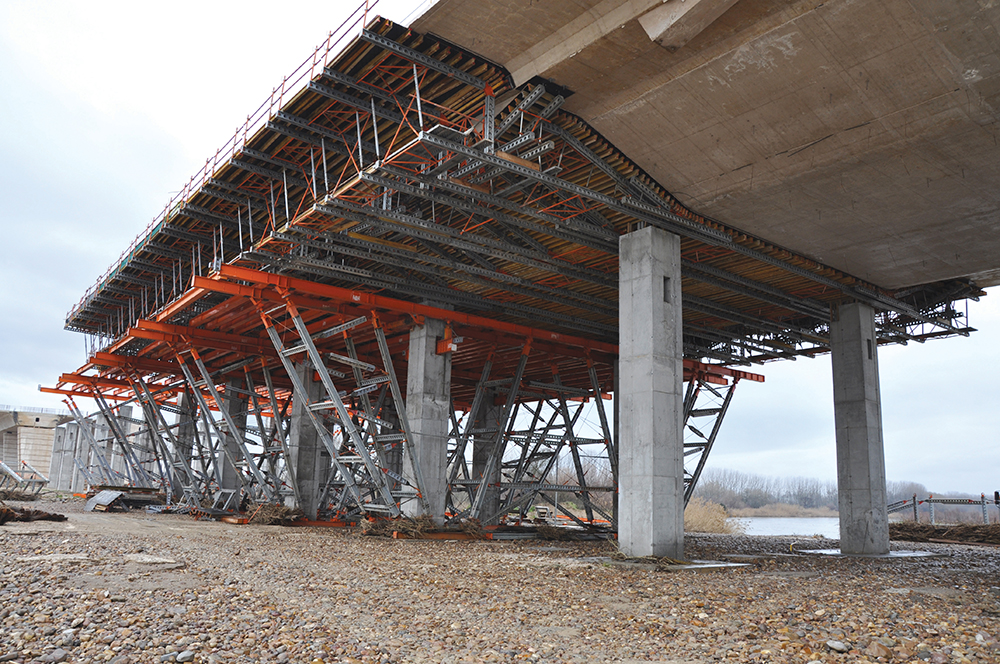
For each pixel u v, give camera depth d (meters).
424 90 16.05
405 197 20.56
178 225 24.77
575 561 17.67
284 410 38.22
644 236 19.81
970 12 12.69
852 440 26.12
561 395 32.00
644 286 19.52
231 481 38.62
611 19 13.66
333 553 17.81
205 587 11.34
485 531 26.73
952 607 11.80
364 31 14.07
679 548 18.55
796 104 15.43
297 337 31.48
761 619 10.24
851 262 23.97
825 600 12.26
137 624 8.42
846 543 25.48
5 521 22.91
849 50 13.85
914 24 13.09
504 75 15.49
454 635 8.84
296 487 29.97
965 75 14.11
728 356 34.34
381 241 21.78
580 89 15.72
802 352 33.88
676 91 15.54
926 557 23.58
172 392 41.22
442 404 26.64
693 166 18.03
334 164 19.77
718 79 15.02
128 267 29.72
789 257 23.44
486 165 16.94
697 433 34.25
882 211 19.92
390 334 30.48
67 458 60.81
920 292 28.84
